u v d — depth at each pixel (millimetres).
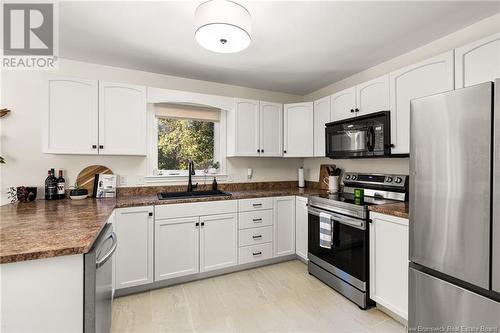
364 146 2346
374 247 1972
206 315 1944
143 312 1976
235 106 3033
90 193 2541
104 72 2635
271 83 3250
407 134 2016
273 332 1753
